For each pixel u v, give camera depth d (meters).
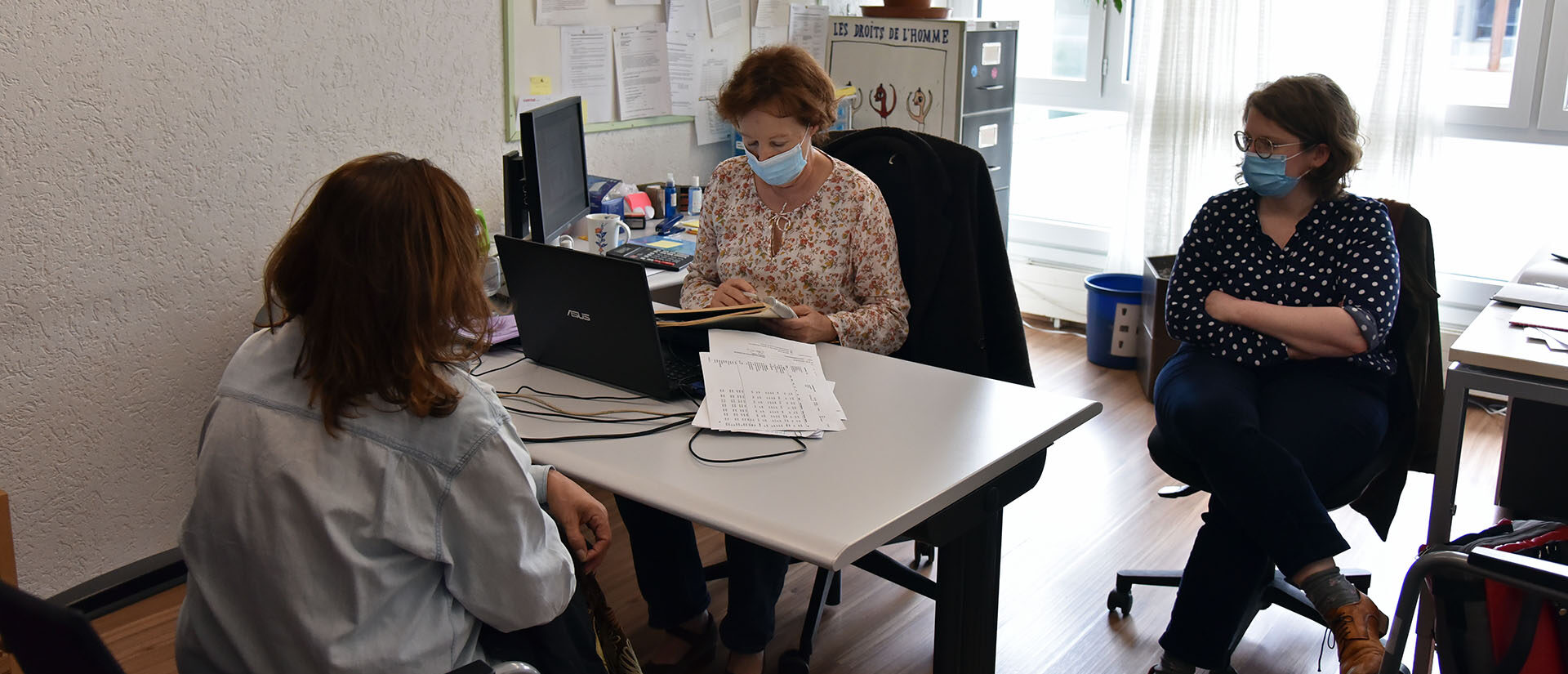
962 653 1.69
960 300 2.15
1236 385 2.10
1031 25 4.53
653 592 2.14
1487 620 1.56
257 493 1.11
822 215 2.17
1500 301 2.16
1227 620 2.05
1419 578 1.45
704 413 1.67
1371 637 1.84
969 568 1.65
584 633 1.39
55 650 0.91
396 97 2.85
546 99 3.26
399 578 1.16
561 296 1.82
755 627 2.03
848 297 2.21
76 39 2.22
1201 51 3.81
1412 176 3.61
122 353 2.43
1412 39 3.49
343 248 1.10
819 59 4.26
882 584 2.56
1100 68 4.34
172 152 2.42
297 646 1.13
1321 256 2.16
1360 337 2.05
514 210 2.70
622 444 1.60
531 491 1.22
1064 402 1.79
